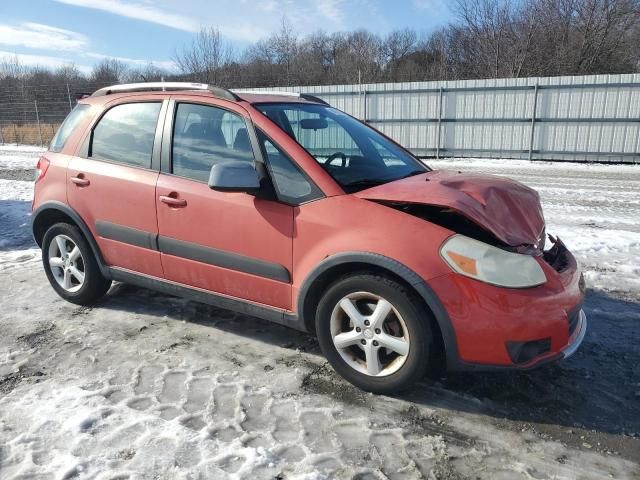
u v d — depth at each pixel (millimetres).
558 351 2805
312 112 3959
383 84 18328
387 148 4059
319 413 2873
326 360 3469
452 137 17797
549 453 2564
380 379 2996
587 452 2572
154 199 3686
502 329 2695
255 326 3988
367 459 2512
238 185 3096
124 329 3951
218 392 3074
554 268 3016
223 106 3555
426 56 47344
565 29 30984
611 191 10625
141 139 3883
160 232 3701
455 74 37594
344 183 3189
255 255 3297
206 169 3529
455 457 2535
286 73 36781
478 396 3043
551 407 2945
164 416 2822
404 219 2879
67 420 2768
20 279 5113
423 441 2650
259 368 3365
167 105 3818
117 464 2436
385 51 48625
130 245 3896
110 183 3922
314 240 3059
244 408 2910
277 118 3525
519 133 16844
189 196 3518
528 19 31141
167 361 3455
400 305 2826
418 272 2748
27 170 14945
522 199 3211
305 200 3137
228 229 3371
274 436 2670
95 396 3014
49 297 4629
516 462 2500
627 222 7633
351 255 2906
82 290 4316
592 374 3293
